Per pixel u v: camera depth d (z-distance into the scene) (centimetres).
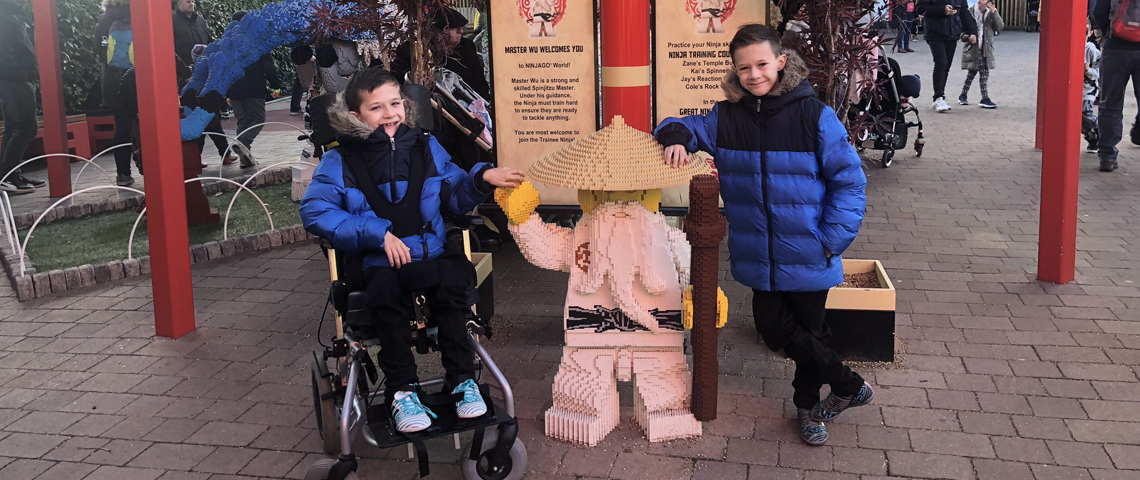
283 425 396
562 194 575
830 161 327
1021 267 576
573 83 544
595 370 370
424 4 513
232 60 792
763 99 331
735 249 350
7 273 641
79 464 367
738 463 348
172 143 490
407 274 312
